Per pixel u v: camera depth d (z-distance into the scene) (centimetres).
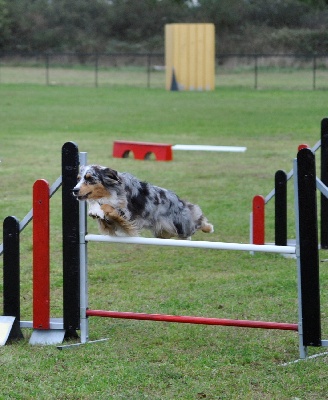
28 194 1766
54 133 2903
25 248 1309
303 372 741
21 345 834
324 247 1314
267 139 2769
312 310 767
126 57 6650
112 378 729
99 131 2978
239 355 793
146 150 2298
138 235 934
